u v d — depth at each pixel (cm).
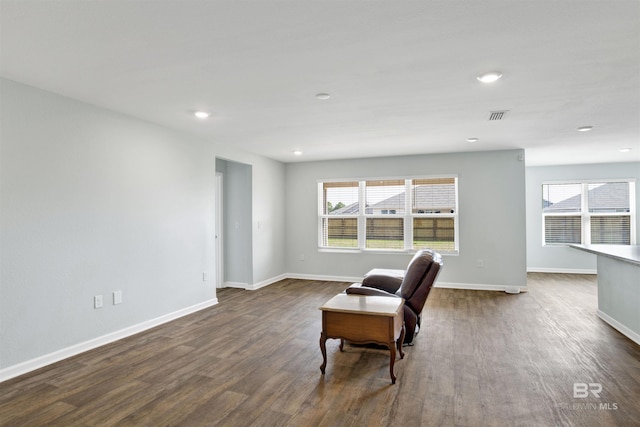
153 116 373
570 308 474
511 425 211
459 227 600
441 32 202
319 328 394
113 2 171
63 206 309
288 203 699
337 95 309
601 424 212
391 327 264
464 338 361
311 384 264
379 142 510
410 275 346
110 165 351
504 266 582
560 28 197
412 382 266
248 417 220
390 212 646
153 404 236
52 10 178
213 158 498
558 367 291
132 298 374
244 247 601
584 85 286
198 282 468
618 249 405
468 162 595
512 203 577
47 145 297
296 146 537
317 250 681
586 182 732
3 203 268
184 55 231
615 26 195
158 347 338
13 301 274
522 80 275
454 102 328
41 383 264
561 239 752
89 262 331
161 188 411
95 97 314
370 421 216
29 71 256
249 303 503
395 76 267
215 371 286
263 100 321
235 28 197
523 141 506
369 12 181
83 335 326
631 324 356
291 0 170
